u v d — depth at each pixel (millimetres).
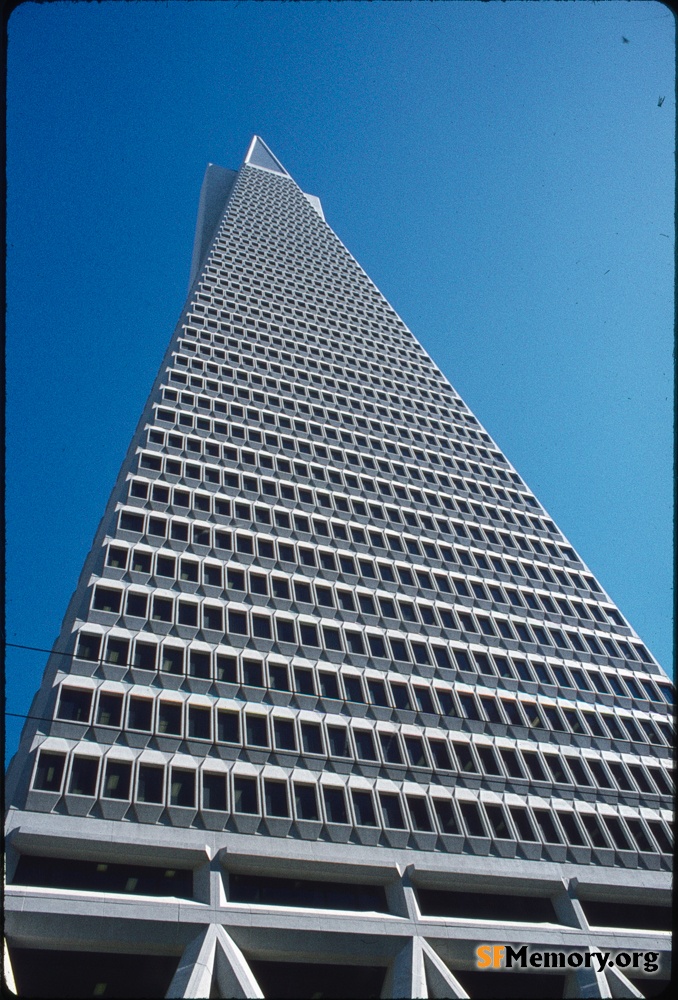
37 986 24938
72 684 33406
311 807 32656
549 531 62250
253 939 27172
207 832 30047
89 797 29250
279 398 66188
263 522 49344
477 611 49750
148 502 46844
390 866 31062
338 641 42312
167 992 24922
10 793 28922
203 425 57625
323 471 57906
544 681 46094
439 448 68625
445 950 29484
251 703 36344
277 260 101375
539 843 34906
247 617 41250
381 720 38562
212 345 71312
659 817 38594
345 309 92062
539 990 29891
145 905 26656
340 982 28328
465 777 37031
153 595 40031
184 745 33000
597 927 32594
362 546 51125
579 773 40031
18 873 26875
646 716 45656
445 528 57188
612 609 55406
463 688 42750
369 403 71688
